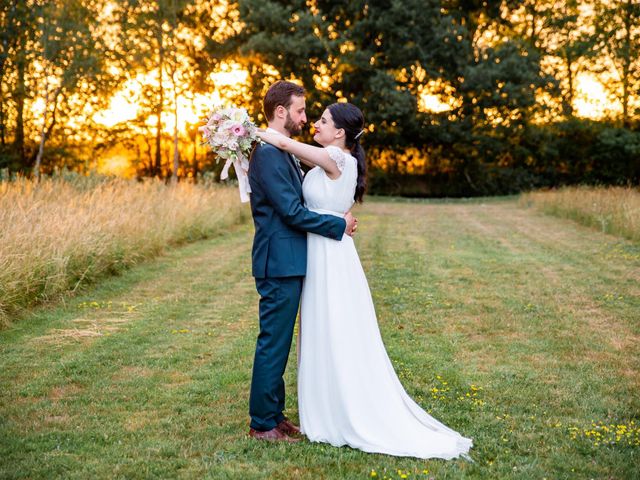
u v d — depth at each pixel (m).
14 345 5.21
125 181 13.95
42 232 7.36
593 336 5.63
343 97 32.38
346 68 31.45
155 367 4.70
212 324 6.07
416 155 37.97
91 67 24.78
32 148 30.91
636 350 5.20
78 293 7.27
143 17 27.64
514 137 36.72
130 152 34.88
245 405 3.92
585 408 3.89
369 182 36.94
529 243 12.27
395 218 18.77
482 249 11.46
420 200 32.47
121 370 4.62
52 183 11.30
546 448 3.28
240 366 4.72
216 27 33.59
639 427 3.59
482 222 17.11
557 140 37.72
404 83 32.69
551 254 10.75
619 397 4.10
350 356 3.31
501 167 38.69
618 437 3.38
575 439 3.40
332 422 3.32
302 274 3.32
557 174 38.34
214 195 15.48
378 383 3.36
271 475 2.93
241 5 28.88
